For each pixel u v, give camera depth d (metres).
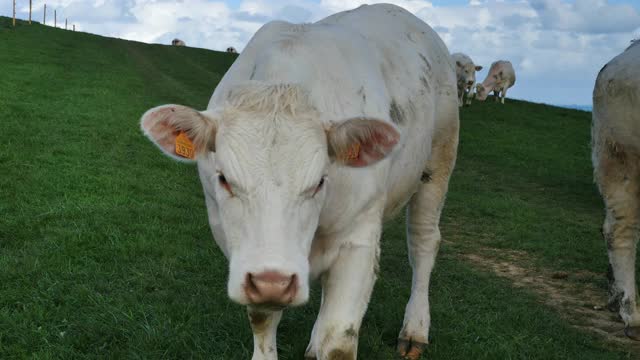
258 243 2.75
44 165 9.77
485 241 9.11
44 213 7.40
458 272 7.27
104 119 14.29
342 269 3.51
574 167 17.33
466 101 27.25
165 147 3.05
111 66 26.69
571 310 6.47
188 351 4.42
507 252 8.65
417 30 4.83
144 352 4.32
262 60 3.49
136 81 23.17
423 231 5.12
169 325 4.72
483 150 18.77
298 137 2.91
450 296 6.26
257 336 3.79
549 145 20.59
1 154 9.95
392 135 3.06
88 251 6.30
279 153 2.86
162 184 9.73
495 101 29.20
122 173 9.93
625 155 5.74
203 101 21.52
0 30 34.94
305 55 3.51
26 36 33.94
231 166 2.87
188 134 3.01
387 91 3.97
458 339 5.08
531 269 7.91
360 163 3.22
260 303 2.70
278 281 2.64
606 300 6.79
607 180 5.89
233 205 2.88
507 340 5.21
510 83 29.02
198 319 4.87
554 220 10.87
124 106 16.64
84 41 37.34
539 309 6.14
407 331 4.90
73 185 8.86
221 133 2.96
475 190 13.38
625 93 5.54
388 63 4.18
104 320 4.74
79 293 5.21
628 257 5.90
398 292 6.08
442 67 4.94
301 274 2.73
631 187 5.80
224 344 4.50
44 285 5.34
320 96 3.40
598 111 5.90
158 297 5.32
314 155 2.90
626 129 5.61
